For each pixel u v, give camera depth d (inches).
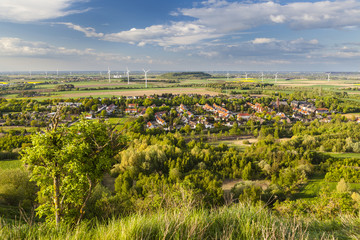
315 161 2805.1
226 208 246.7
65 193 493.0
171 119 5620.1
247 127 5295.3
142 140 3408.0
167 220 197.9
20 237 205.5
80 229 212.2
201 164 2501.2
